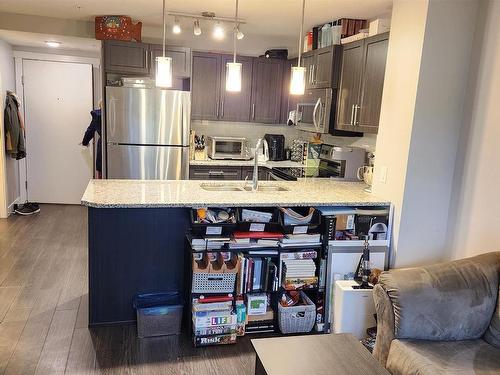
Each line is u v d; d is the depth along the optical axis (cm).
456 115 285
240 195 296
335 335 202
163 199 269
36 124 602
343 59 386
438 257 304
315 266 290
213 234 273
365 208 303
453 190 294
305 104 455
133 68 461
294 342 194
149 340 269
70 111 609
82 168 625
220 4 368
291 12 384
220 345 268
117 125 443
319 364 177
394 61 297
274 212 288
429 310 211
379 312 222
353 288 274
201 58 498
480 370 186
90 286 277
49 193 622
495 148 260
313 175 427
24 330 272
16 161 588
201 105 509
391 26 299
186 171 471
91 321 280
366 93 345
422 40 269
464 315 213
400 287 214
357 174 403
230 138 516
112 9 405
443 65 276
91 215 271
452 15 270
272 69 527
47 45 551
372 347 260
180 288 297
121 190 295
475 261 233
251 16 408
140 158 453
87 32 464
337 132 417
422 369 187
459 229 289
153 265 288
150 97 445
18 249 421
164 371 238
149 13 416
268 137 544
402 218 291
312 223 288
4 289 330
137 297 284
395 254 296
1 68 509
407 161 284
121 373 233
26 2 386
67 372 232
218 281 269
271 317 287
